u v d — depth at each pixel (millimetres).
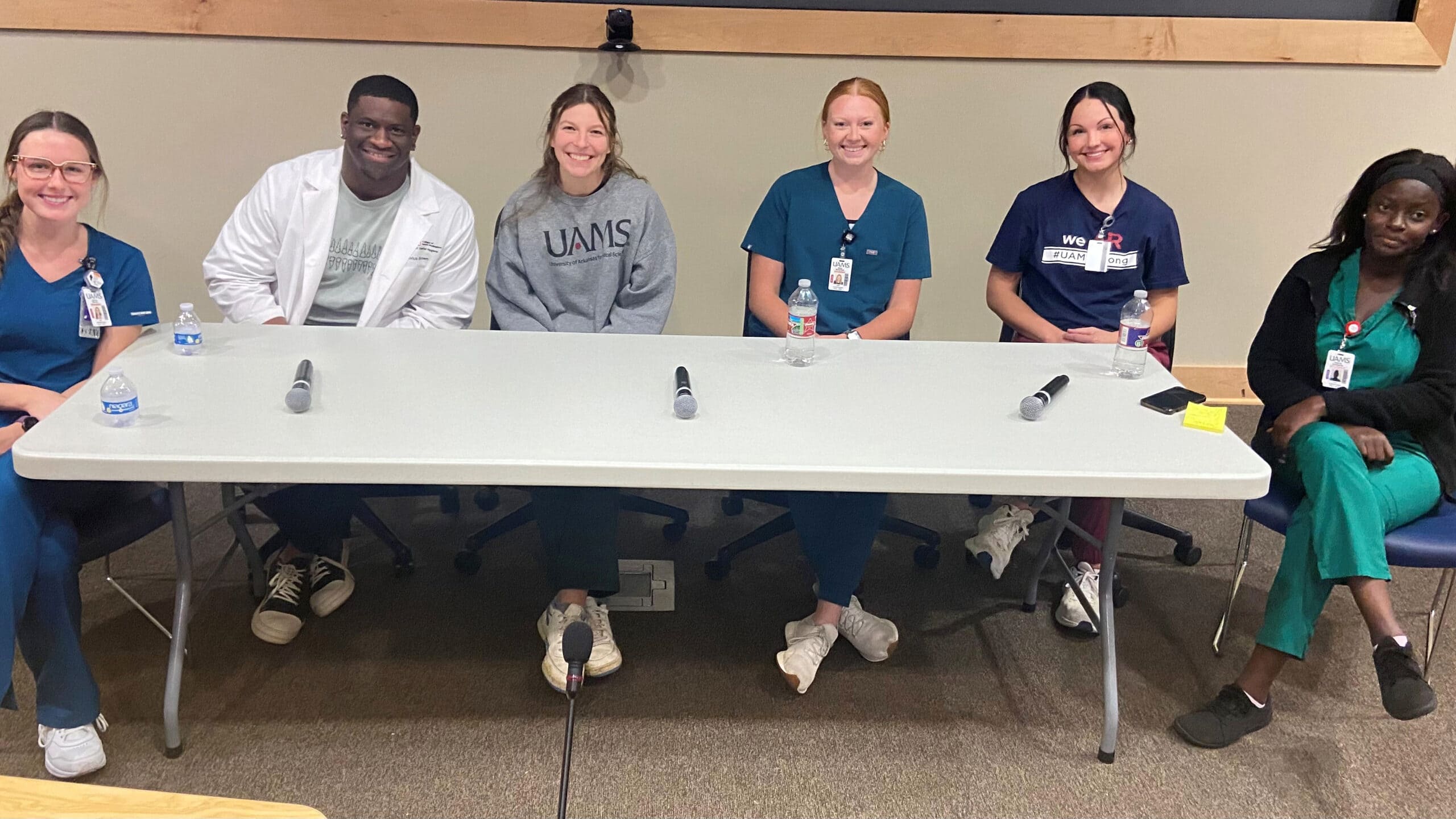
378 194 2305
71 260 1921
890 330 2361
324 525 2189
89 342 1964
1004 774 1787
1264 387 2072
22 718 1838
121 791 919
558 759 1793
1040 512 2357
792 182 2391
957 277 3318
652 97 3053
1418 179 1852
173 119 2990
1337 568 1759
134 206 3086
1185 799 1734
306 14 2875
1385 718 1953
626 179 2301
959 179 3186
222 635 2104
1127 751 1847
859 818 1678
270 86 2971
